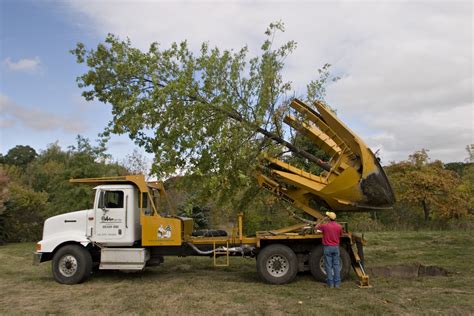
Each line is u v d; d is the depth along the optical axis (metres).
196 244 9.65
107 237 9.39
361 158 8.82
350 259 9.18
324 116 9.20
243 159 9.55
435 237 17.69
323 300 7.40
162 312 6.73
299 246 9.38
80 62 10.62
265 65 9.95
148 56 10.12
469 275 9.61
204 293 8.07
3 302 7.63
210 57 9.84
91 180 9.68
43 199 25.05
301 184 9.50
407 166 28.47
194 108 9.54
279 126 10.14
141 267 9.26
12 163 58.16
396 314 6.40
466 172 29.12
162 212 10.61
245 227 16.00
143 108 9.52
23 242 22.05
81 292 8.45
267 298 7.60
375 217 25.03
